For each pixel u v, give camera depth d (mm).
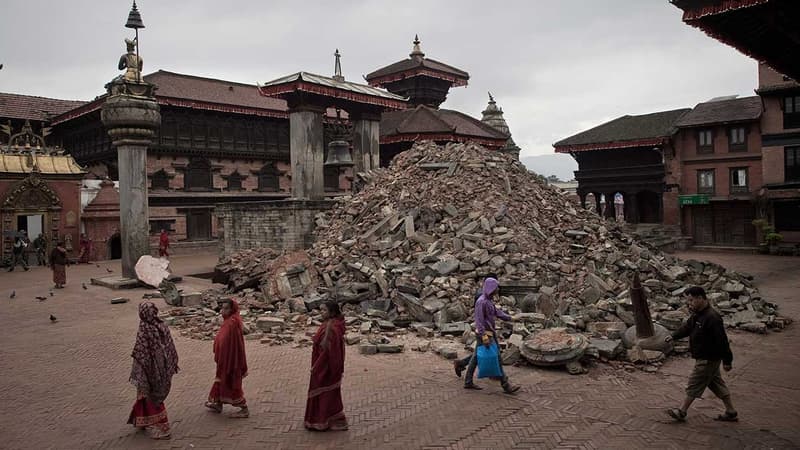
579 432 8023
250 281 19359
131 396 9883
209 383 10539
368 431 8094
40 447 7684
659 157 45781
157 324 7957
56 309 18828
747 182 41188
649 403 9188
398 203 21406
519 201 20766
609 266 17594
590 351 11211
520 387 9938
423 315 14445
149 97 23672
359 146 29016
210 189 42219
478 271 15820
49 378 10992
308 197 25656
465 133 36688
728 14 11750
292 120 25906
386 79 45938
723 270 19969
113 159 39781
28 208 33719
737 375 10773
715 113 43094
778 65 14852
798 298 19969
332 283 17859
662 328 11992
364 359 11961
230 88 45375
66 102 47250
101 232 36938
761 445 7551
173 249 39625
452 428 8180
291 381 10492
